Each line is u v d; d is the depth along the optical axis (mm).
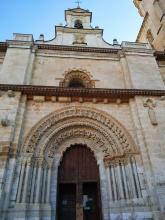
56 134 12188
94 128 12594
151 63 16391
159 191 9992
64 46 16766
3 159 9938
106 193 10914
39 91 12844
